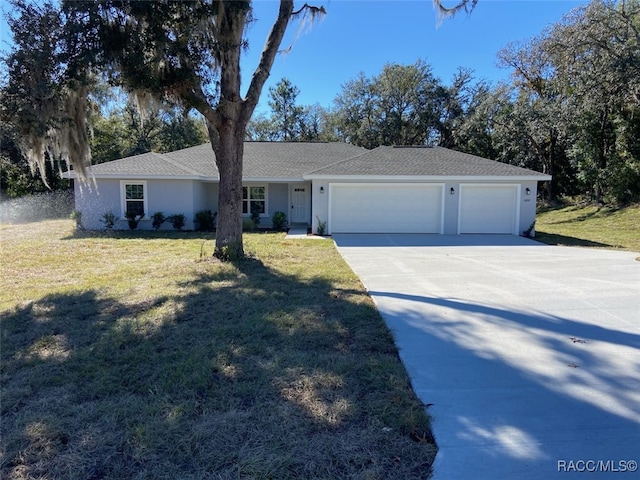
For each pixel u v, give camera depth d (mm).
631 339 4016
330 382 3105
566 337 4086
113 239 12344
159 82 6176
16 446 2344
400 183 14086
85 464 2197
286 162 18141
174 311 4906
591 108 17688
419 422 2590
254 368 3350
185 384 3074
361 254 9727
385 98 32969
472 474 2133
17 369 3395
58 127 6359
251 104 8016
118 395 2945
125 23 5898
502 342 3977
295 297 5586
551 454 2287
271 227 16953
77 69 5730
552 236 13922
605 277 6887
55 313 4906
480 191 14055
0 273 7395
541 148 23641
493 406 2805
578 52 16938
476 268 7887
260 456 2242
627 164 17953
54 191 21375
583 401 2863
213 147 8086
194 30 6301
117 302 5359
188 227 15445
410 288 6168
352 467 2176
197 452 2285
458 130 29125
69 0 5348
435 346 3881
